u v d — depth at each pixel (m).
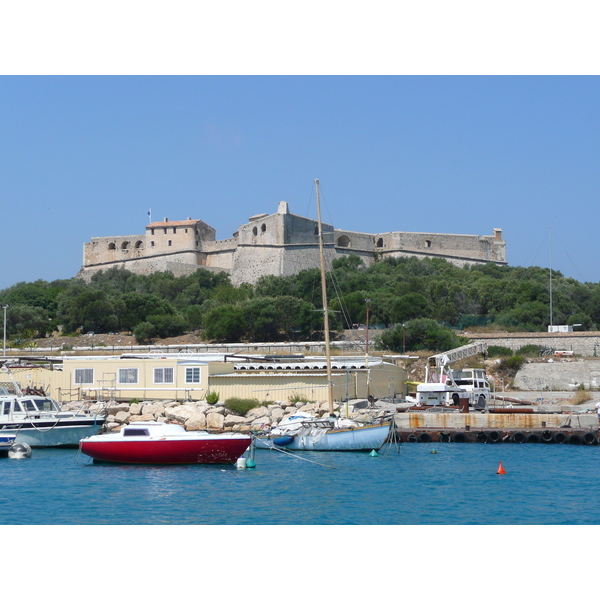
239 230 162.62
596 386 76.56
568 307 121.12
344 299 115.06
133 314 121.06
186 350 101.12
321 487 34.31
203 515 29.02
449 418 54.12
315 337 107.50
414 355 86.62
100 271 162.38
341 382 58.66
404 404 62.22
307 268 154.38
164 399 59.19
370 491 33.56
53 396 61.22
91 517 28.70
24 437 45.91
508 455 45.28
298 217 156.75
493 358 85.44
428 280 137.00
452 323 112.38
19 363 70.62
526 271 156.00
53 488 34.00
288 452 45.06
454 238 179.62
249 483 35.34
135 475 37.25
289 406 56.06
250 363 66.19
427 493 33.09
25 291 135.50
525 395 71.56
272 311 107.19
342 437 45.31
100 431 49.03
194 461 39.69
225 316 107.81
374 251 176.50
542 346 91.81
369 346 97.50
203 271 152.75
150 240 169.75
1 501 31.33
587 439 50.72
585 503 31.19
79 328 120.56
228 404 56.38
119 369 60.47
